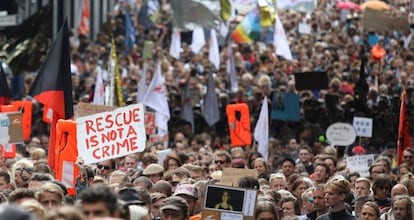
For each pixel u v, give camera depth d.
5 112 25.02
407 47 54.88
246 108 31.75
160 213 18.39
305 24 57.56
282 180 23.67
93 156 21.66
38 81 25.25
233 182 21.69
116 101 32.62
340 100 40.91
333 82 41.88
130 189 17.47
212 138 38.19
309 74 38.12
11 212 11.39
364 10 52.22
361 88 37.44
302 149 30.05
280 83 44.41
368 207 19.78
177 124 38.31
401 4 67.81
